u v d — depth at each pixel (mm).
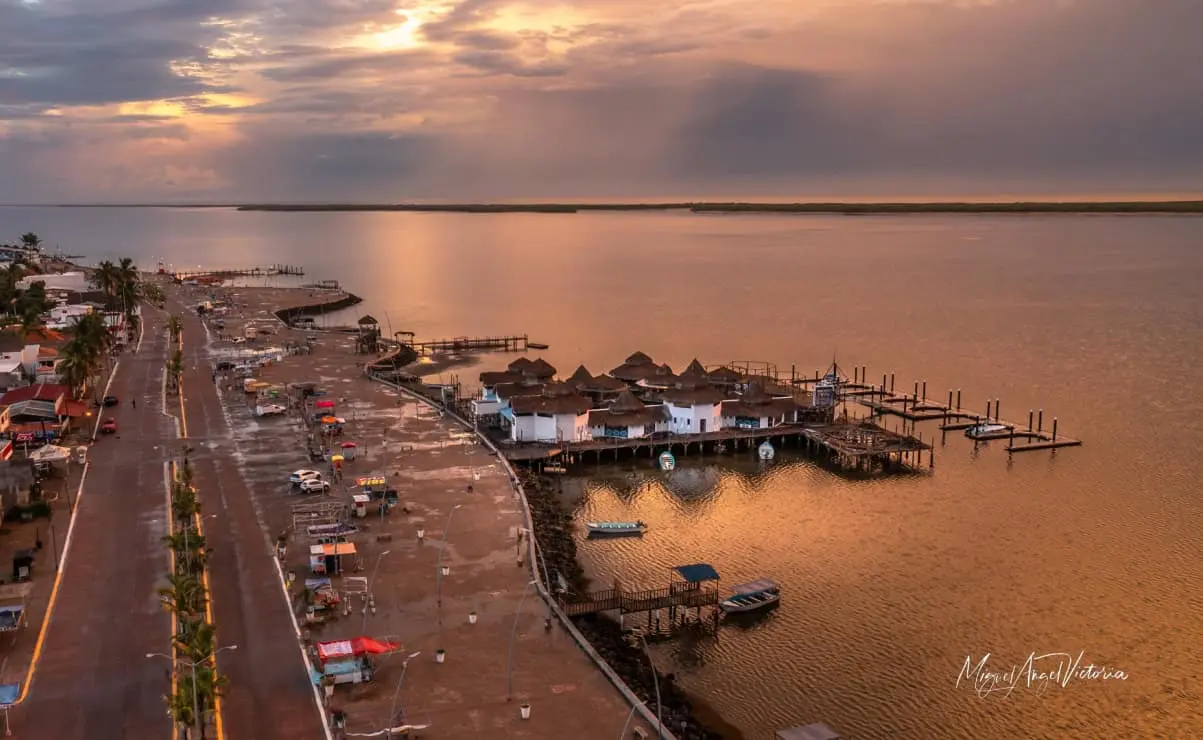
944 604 96125
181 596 77188
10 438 130500
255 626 81125
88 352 166000
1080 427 165125
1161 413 173750
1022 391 192750
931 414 174250
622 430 154000
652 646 87750
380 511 111375
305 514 106812
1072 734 74750
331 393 178625
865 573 104062
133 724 66250
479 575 93562
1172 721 76250
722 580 102000
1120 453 149625
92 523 104938
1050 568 104625
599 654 79875
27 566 90250
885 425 169875
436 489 120812
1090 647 87500
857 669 84125
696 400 157750
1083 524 118250
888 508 125875
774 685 81688
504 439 150500
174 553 93812
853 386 197500
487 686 72750
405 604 86500
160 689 70688
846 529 118000
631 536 115938
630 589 99188
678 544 113312
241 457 132375
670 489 135625
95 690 70375
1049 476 138875
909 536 115125
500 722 67875
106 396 168000
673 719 72062
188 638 69625
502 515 111500
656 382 183750
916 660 85562
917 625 91938
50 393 150000
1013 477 138750
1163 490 131250
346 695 71000
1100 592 98500
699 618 93750
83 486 118312
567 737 66188
